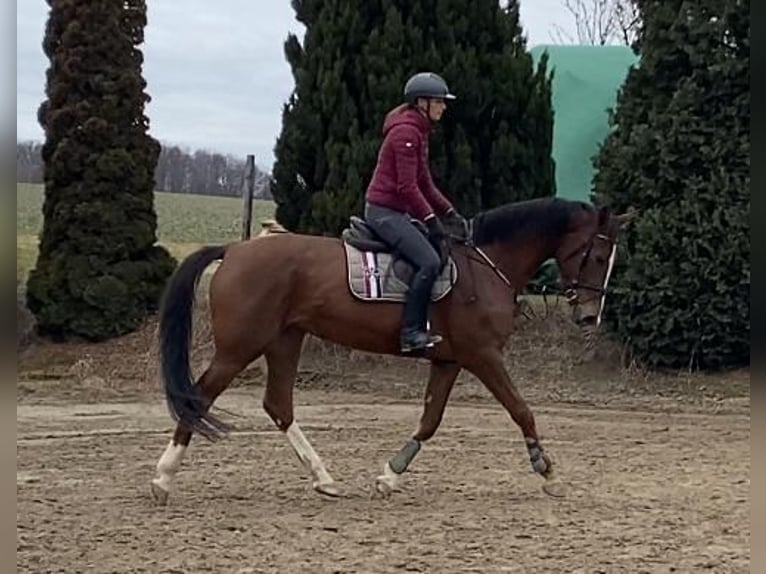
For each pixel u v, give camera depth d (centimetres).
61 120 1884
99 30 1895
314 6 1825
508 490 958
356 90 1764
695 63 1628
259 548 735
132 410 1510
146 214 1925
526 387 1638
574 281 945
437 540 760
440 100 891
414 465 1089
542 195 1780
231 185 4134
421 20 1762
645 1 1711
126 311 1878
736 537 775
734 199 1598
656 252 1631
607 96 2127
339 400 1603
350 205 1698
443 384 927
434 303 895
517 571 681
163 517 833
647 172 1661
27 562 695
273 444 1216
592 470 1067
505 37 1783
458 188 1728
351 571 679
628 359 1688
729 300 1598
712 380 1636
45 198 1898
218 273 888
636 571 684
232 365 877
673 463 1112
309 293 888
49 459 1120
